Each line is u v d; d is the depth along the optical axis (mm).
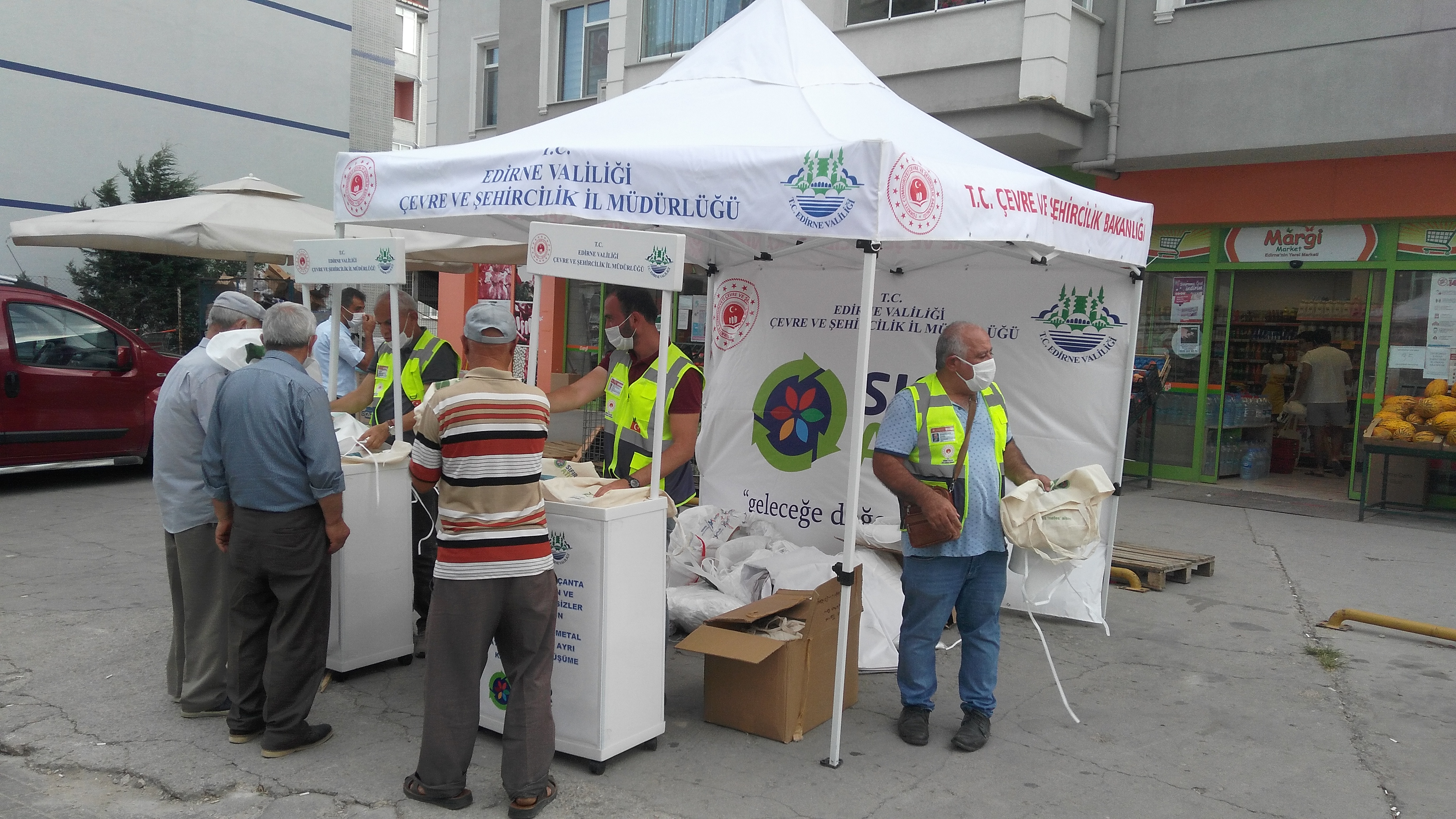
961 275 5871
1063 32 9203
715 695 4164
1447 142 8414
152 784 3576
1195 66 9359
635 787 3590
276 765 3719
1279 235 9797
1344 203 9211
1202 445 10445
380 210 4566
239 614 3799
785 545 5660
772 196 3703
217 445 3662
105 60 16031
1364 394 9531
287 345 3734
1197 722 4277
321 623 3807
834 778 3691
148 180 15055
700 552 5402
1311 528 8281
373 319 7230
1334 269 9516
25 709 4219
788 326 6207
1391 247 9203
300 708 3777
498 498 3258
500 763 3768
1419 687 4707
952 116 9930
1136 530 8109
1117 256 5074
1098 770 3797
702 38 12523
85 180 15883
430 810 3404
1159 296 10648
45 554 6820
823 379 6078
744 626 4133
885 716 4324
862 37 10344
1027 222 4281
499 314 3305
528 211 4008
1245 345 10836
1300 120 8820
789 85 4934
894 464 3854
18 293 8703
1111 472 5590
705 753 3891
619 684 3701
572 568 3648
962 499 3855
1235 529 8180
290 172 19109
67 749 3844
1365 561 7152
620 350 4656
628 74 13258
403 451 4703
